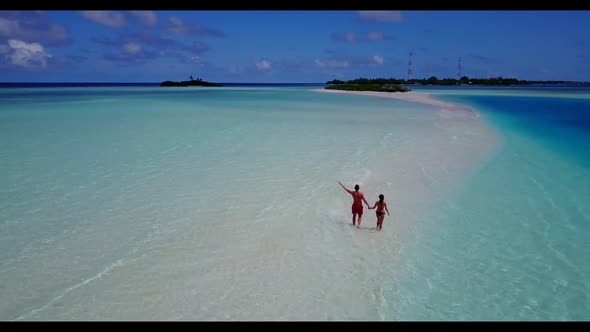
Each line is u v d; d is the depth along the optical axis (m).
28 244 9.32
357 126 27.08
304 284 7.85
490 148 20.30
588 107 46.28
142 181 13.88
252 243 9.46
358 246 9.39
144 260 8.66
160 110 38.12
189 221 10.63
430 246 9.45
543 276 8.23
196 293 7.54
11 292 7.52
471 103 53.03
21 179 13.96
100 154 17.75
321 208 11.62
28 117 30.92
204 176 14.50
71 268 8.34
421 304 7.33
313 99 59.50
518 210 11.73
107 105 44.16
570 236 10.04
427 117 33.25
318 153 18.25
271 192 12.88
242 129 25.17
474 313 7.11
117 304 7.21
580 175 15.44
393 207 11.80
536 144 21.80
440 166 16.36
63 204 11.72
